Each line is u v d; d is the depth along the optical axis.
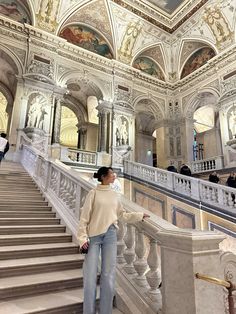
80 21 15.16
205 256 2.01
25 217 4.73
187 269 1.96
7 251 3.30
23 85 12.34
